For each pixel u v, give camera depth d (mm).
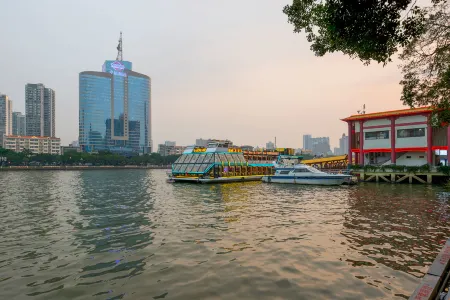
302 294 8703
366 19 8656
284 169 49750
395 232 15656
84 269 10914
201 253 12516
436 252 12375
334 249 12844
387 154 54594
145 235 15602
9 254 12680
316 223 18047
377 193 33719
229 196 32656
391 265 10945
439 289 6102
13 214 22156
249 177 55750
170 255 12328
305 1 10141
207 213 21922
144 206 25812
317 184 45438
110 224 18391
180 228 17078
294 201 28094
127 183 56656
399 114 49219
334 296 8562
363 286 9195
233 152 57281
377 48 9281
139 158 192875
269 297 8547
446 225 17203
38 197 33344
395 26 8820
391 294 8688
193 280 9805
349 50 10461
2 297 8797
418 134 48250
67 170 145250
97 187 47156
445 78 12922
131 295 8820
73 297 8766
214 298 8547
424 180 46062
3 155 144125
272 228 16828
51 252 12930
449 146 44719
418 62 13852
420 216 19891
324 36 10672
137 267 11055
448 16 12047
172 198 31484
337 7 8672
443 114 16297
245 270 10570
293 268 10703
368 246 13219
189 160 55844
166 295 8781
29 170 135250
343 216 20172
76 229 17125
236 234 15547
